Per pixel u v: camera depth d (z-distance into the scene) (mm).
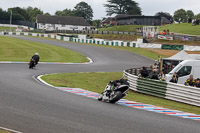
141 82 16297
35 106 8797
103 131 6727
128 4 119625
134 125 7555
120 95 10734
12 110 8023
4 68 21297
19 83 13938
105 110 9227
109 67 29156
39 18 113438
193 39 50281
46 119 7379
